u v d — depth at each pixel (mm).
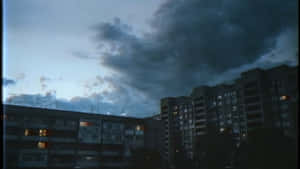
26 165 78062
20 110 81500
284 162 62125
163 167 101062
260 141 66062
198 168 92125
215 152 87875
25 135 80375
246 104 107125
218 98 124688
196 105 133625
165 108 153000
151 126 105750
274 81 101188
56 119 87250
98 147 92250
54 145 84562
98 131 93562
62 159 85125
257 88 104812
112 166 92562
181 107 144375
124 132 98938
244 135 106750
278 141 64750
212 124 123562
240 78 113312
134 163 92250
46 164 81375
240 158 75250
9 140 77438
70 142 87312
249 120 104625
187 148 133000
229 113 116938
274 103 98500
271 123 96875
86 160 88688
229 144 89250
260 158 64812
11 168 75562
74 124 89812
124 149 96375
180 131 140750
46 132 84125
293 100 91562
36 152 80750
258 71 105750
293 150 63812
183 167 99188
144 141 102312
